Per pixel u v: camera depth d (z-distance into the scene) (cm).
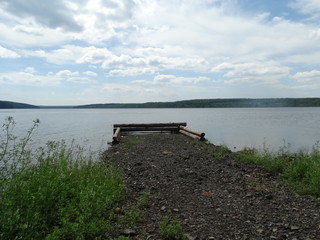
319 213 591
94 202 550
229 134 2894
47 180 570
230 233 494
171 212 589
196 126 4106
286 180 852
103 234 470
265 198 690
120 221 527
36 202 491
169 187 779
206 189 765
